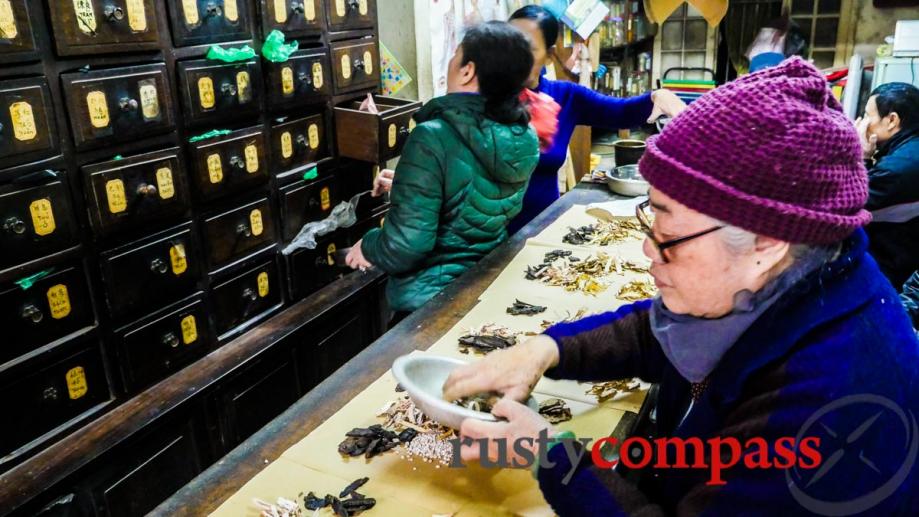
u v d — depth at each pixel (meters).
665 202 0.71
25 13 1.43
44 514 1.53
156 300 1.85
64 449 1.62
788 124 0.65
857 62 5.10
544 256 1.96
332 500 0.98
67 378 1.66
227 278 2.10
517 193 1.97
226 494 1.01
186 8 1.79
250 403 2.11
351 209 2.45
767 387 0.71
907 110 2.64
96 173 1.61
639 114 2.75
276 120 2.18
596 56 4.78
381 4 2.95
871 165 2.89
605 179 2.81
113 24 1.60
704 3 3.53
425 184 1.73
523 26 2.47
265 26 2.03
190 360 2.00
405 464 1.07
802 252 0.69
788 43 5.44
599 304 1.63
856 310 0.69
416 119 1.88
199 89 1.85
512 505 0.98
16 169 1.46
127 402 1.82
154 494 1.82
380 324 2.77
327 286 2.53
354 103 2.57
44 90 1.49
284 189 2.24
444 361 1.20
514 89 1.81
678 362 0.80
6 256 1.47
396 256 1.76
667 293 0.77
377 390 1.27
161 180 1.78
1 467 1.54
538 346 1.11
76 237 1.62
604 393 1.24
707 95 0.72
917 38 5.08
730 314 0.74
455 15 3.26
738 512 0.67
